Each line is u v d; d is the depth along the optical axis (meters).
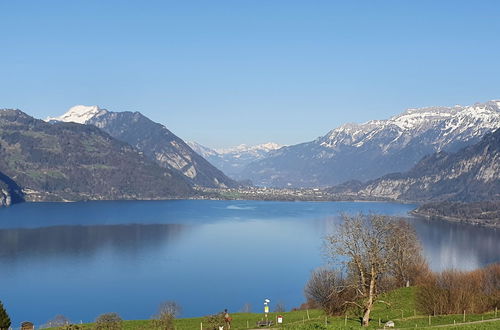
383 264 76.56
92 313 149.38
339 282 94.75
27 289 178.25
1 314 72.44
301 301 159.62
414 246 108.50
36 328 131.62
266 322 87.50
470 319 80.81
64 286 182.25
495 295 93.44
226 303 158.88
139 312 149.38
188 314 146.25
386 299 92.56
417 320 80.81
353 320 82.50
